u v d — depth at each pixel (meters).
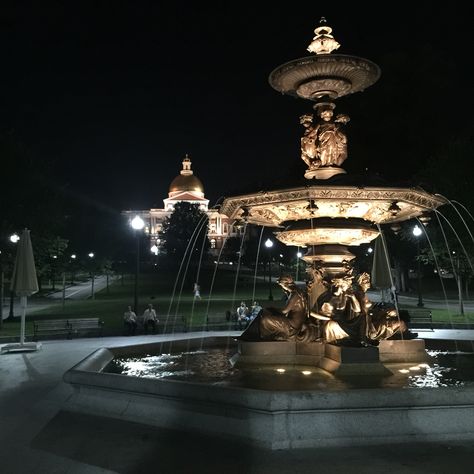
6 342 20.88
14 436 7.27
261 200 10.47
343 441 6.42
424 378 9.00
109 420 7.89
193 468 5.83
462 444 6.42
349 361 9.30
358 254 41.25
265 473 5.61
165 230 118.56
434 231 35.19
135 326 23.36
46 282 82.38
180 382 7.38
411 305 42.53
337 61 10.34
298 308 11.02
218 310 37.50
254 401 6.52
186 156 161.50
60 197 34.66
